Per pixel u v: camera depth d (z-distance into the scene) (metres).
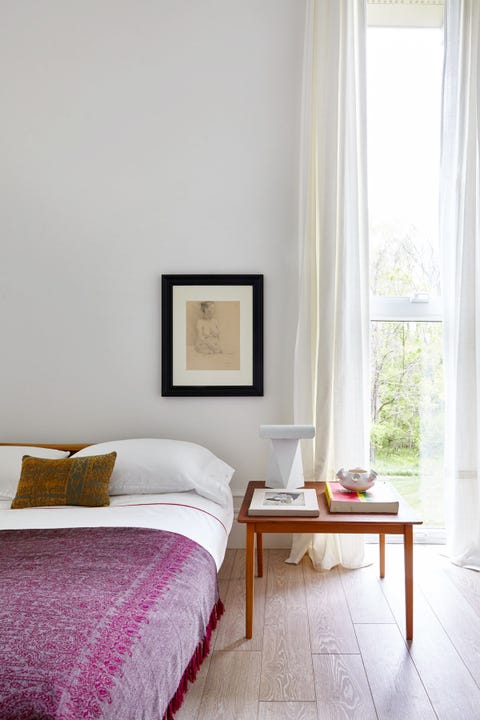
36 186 3.23
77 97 3.22
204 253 3.22
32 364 3.26
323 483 2.82
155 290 3.23
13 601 1.54
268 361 3.22
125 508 2.54
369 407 3.08
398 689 1.93
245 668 2.06
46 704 1.15
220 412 3.24
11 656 1.27
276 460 2.64
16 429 3.27
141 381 3.25
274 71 3.18
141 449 2.87
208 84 3.20
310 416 3.03
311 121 3.04
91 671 1.27
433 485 3.35
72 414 3.26
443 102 3.08
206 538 2.29
